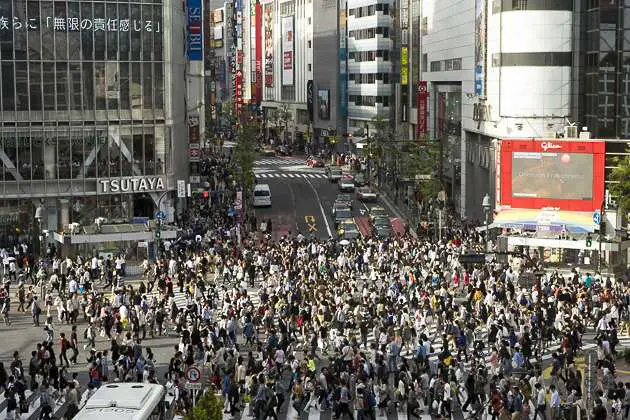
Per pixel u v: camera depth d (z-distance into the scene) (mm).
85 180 103062
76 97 102312
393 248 86625
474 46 119812
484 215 112750
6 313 68375
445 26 140750
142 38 104000
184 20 132750
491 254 85688
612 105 99938
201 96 183375
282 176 176750
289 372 55000
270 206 135500
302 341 62062
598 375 48344
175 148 110500
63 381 49781
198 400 40938
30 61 100500
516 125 104312
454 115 137000
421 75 162125
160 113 105500
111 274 80750
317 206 136875
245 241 97938
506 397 44188
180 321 61844
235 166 153000
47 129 101500
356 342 55938
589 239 81875
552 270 86625
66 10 101062
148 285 76375
